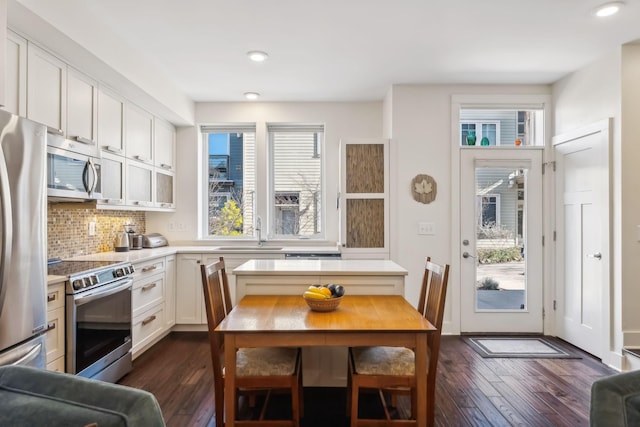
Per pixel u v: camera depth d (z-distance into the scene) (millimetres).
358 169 3875
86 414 807
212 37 2820
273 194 4578
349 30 2723
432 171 3842
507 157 3814
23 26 2047
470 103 3830
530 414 2254
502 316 3809
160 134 3982
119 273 2662
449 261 3822
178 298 3867
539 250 3805
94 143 2775
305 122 4434
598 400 957
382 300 2229
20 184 1656
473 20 2582
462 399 2436
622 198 2928
